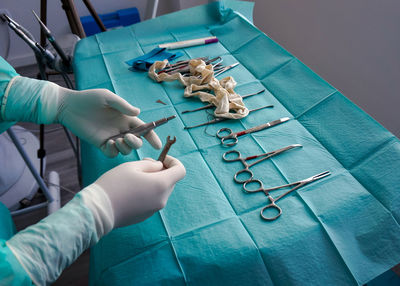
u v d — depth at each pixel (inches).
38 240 26.3
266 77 53.4
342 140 41.1
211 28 68.8
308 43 90.4
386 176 36.2
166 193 32.6
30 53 120.7
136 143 36.6
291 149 41.1
